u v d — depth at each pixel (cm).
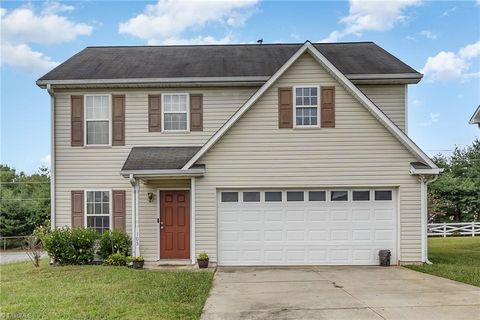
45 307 749
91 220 1369
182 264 1267
